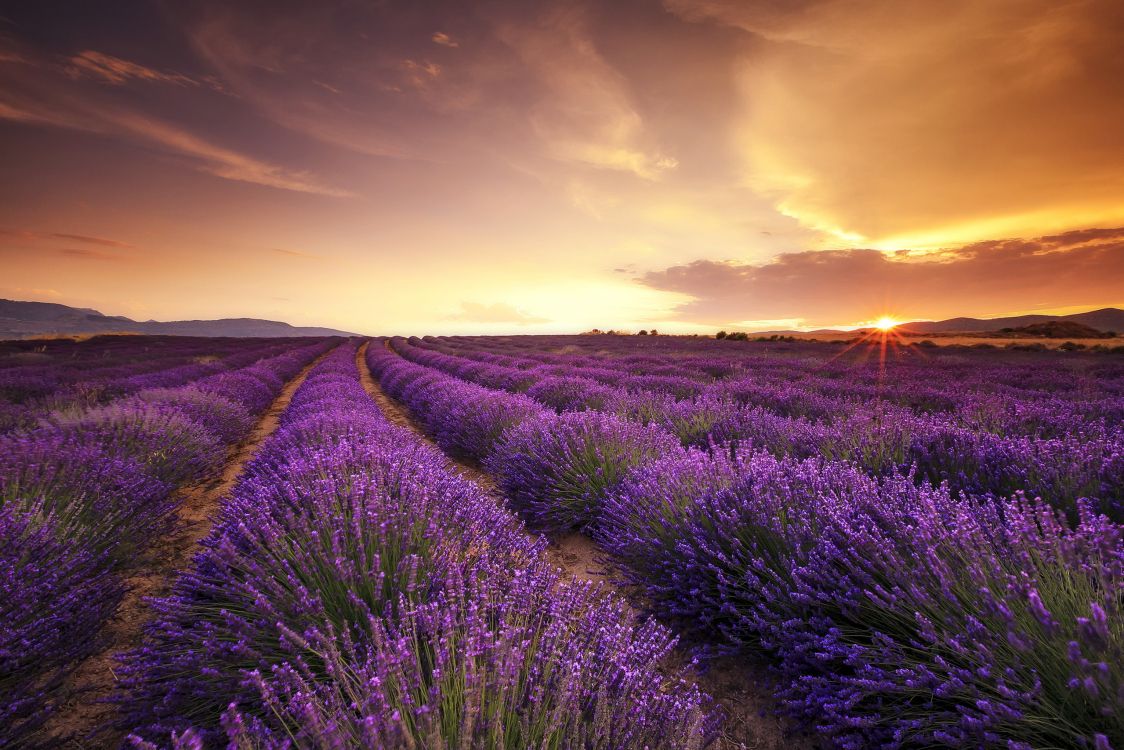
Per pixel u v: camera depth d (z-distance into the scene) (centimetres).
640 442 511
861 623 221
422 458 470
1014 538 198
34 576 254
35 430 576
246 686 188
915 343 3778
